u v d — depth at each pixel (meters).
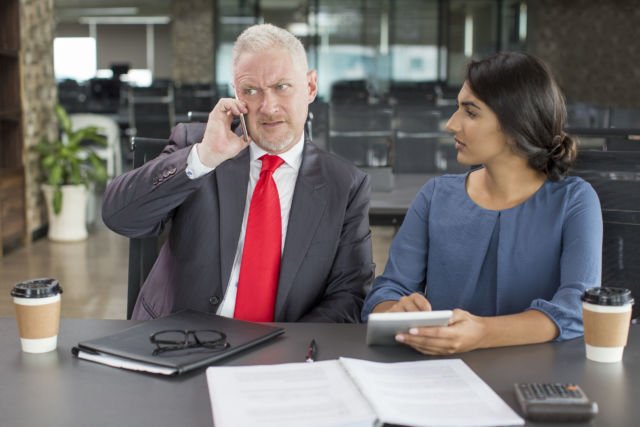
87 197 6.54
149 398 1.18
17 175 5.74
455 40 12.73
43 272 5.05
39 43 6.12
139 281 2.04
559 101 1.60
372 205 3.25
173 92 9.88
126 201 1.75
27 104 5.89
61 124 6.45
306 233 1.83
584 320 1.35
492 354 1.38
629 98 12.38
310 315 1.81
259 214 1.82
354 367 1.25
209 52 12.53
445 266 1.71
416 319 1.34
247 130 1.82
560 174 1.65
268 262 1.80
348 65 12.84
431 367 1.30
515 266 1.65
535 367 1.32
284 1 12.63
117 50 21.83
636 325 1.58
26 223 5.86
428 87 10.76
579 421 1.11
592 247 1.60
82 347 1.36
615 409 1.15
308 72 1.88
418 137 4.83
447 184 1.76
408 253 1.76
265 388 1.19
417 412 1.11
